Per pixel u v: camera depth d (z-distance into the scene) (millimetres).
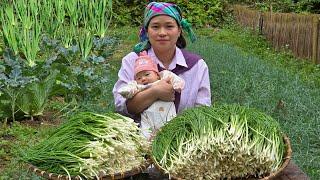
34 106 6023
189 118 2621
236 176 2516
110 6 9477
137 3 15047
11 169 4422
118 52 10477
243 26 13812
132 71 3408
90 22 8922
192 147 2461
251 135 2523
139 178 2729
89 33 8359
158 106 3205
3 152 4898
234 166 2482
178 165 2447
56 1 8641
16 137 5457
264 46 11547
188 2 15406
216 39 12234
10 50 7074
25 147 4980
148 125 3207
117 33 12594
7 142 5168
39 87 5969
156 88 3174
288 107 5949
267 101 6168
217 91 6766
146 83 3252
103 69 8133
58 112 6273
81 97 6699
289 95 6406
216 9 15148
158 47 3320
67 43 8719
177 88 3205
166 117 3197
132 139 2588
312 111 5828
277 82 7062
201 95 3439
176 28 3312
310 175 4488
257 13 12734
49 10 8555
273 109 5871
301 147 4980
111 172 2471
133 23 14664
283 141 2670
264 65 8227
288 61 9789
